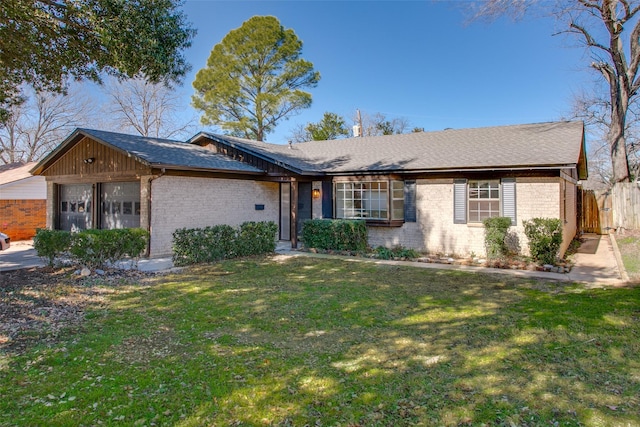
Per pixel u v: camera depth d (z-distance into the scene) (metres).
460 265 9.84
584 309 5.82
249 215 13.53
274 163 12.98
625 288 7.19
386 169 12.05
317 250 12.07
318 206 14.01
